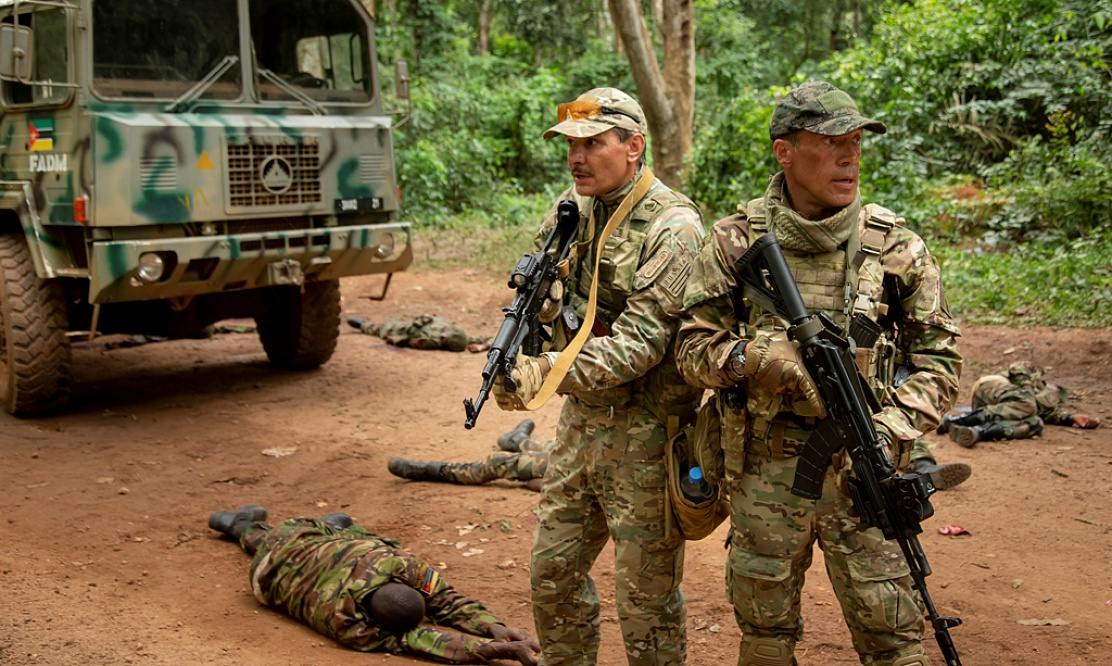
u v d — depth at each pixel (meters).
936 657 3.43
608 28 25.56
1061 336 7.95
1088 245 9.82
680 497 2.60
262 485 5.43
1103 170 10.66
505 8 25.19
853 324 2.36
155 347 9.02
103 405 7.02
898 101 12.56
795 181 2.42
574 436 2.84
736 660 3.46
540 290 2.77
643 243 2.71
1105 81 12.52
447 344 8.62
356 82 7.37
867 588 2.39
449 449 6.01
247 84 6.74
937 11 13.73
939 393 2.40
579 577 2.93
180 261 6.18
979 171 12.32
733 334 2.51
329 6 7.15
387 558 3.65
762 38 24.33
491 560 4.42
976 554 4.30
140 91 6.27
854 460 2.29
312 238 6.80
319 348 7.79
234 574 4.30
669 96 13.16
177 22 6.43
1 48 5.83
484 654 3.40
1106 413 6.39
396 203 7.38
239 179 6.47
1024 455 5.58
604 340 2.63
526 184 19.20
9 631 3.50
